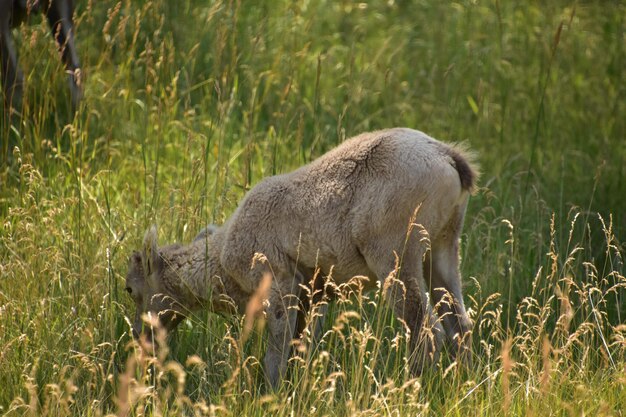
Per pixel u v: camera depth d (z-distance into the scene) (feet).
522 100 82.69
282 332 48.26
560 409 41.32
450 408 41.45
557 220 61.87
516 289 55.88
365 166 46.44
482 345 49.98
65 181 62.23
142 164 65.00
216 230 51.42
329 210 46.96
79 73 61.31
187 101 66.49
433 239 46.50
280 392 44.21
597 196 66.33
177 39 79.87
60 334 47.65
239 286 50.29
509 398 40.81
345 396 42.75
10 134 67.77
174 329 52.29
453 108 80.59
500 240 59.36
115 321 49.65
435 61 87.56
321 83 81.82
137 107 73.46
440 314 48.52
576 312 49.29
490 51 88.02
